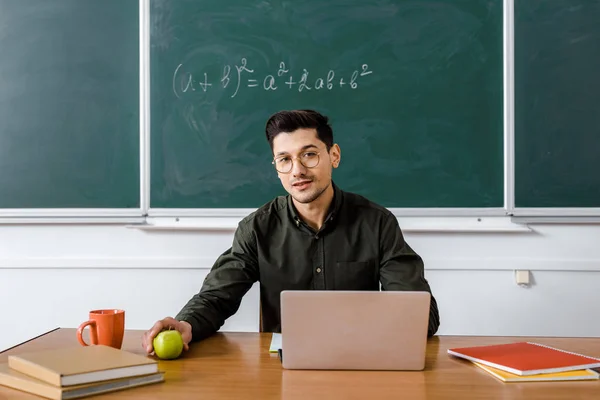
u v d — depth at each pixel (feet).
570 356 3.50
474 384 3.07
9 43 7.64
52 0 7.61
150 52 7.55
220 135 7.50
